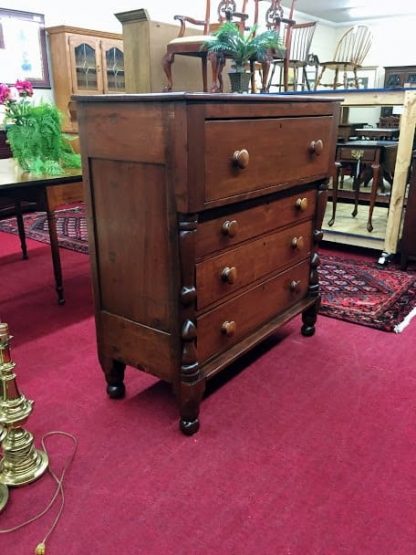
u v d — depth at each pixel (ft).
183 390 4.28
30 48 15.37
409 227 8.61
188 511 3.62
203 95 3.46
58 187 7.12
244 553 3.27
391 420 4.68
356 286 8.13
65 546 3.33
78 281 8.66
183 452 4.26
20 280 8.72
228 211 4.29
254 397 5.07
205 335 4.40
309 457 4.18
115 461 4.15
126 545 3.34
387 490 3.82
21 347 6.19
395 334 6.47
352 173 12.85
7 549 3.31
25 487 3.86
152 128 3.62
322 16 29.66
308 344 6.22
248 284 4.87
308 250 5.98
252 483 3.90
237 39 5.47
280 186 4.78
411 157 8.79
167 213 3.79
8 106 7.13
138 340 4.49
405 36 29.91
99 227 4.38
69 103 14.64
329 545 3.33
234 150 3.97
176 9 19.30
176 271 3.92
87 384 5.34
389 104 8.56
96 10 16.97
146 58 9.16
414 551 3.28
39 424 4.64
